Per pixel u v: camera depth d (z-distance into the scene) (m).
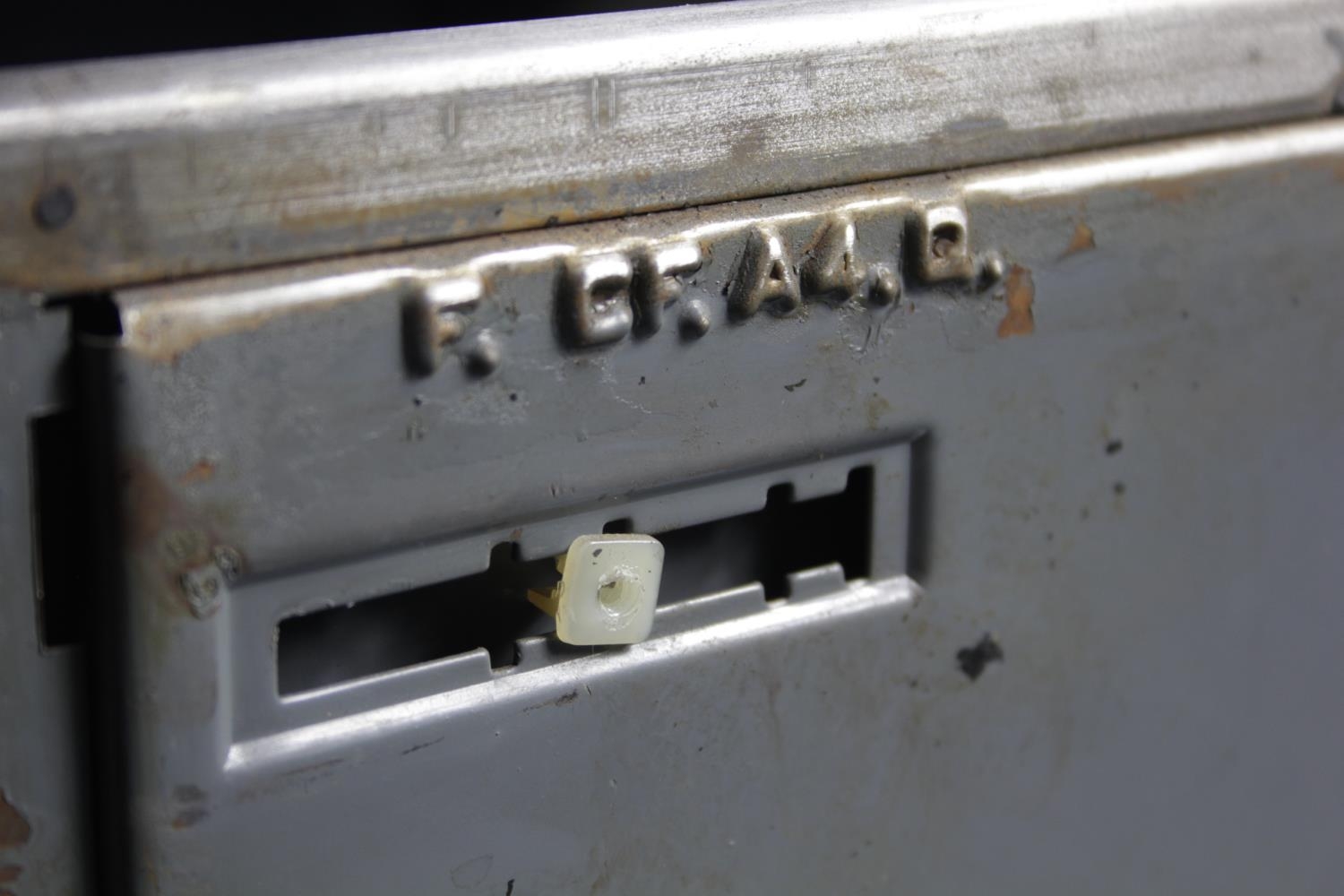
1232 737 0.53
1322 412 0.52
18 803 0.43
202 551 0.43
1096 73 0.48
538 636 0.46
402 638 0.46
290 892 0.45
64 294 0.42
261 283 0.43
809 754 0.49
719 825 0.48
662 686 0.47
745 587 0.48
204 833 0.44
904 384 0.48
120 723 0.43
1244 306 0.50
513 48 0.44
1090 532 0.50
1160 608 0.52
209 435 0.43
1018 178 0.48
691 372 0.46
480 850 0.46
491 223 0.44
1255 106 0.50
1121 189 0.49
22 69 0.42
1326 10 0.50
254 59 0.43
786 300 0.46
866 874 0.50
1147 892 0.53
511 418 0.45
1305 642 0.54
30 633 0.43
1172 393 0.50
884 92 0.47
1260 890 0.55
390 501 0.44
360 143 0.43
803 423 0.47
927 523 0.49
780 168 0.46
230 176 0.43
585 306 0.45
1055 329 0.49
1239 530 0.52
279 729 0.44
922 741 0.50
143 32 0.54
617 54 0.45
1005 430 0.49
